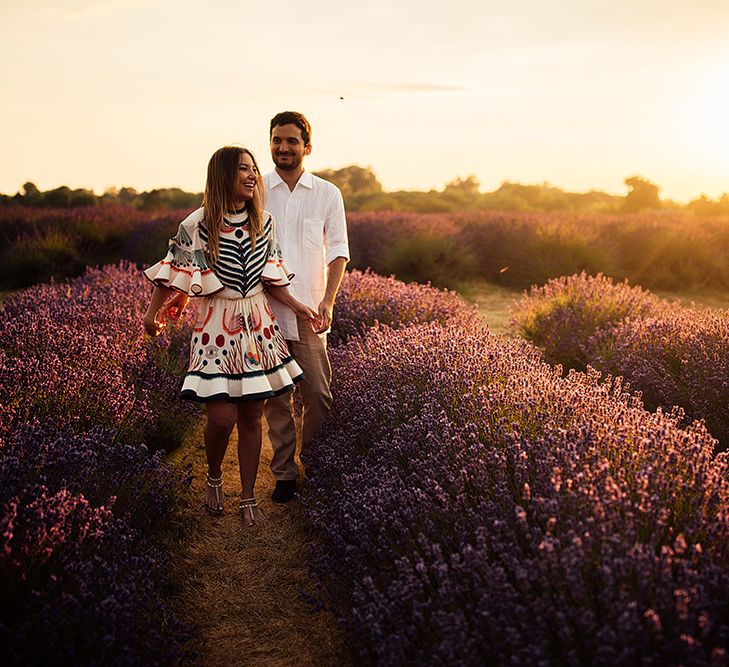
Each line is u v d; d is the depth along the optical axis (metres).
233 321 2.90
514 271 11.09
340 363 4.38
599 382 4.55
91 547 2.30
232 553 2.97
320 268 3.47
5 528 2.07
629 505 2.00
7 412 2.98
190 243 2.85
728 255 11.12
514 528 2.13
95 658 1.93
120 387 3.63
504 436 2.65
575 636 1.73
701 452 2.33
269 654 2.33
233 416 3.01
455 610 1.90
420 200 29.55
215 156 2.82
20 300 5.43
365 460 2.97
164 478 3.10
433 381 3.37
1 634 1.84
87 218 13.78
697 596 1.65
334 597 2.54
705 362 4.08
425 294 6.32
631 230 12.61
